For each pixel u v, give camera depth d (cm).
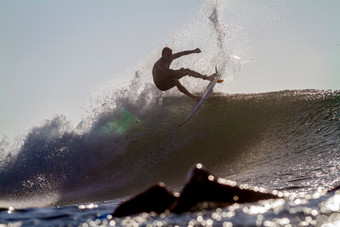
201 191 1573
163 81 4331
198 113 4953
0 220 1587
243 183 2980
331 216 1356
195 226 1325
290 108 4681
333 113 4378
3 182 4950
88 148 4922
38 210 1875
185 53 4406
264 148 4244
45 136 5138
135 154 4794
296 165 3353
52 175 4859
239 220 1364
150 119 5019
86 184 4694
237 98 5069
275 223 1305
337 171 2814
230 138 4578
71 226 1445
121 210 1611
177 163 4544
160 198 1614
